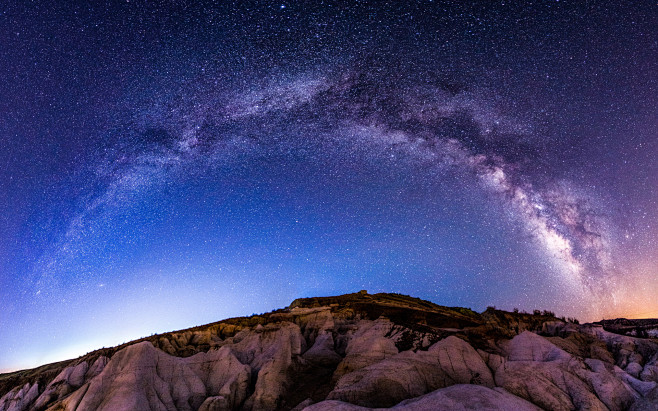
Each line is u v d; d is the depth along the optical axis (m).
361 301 38.50
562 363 19.11
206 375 23.95
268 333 28.25
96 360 27.70
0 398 28.42
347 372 21.95
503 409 15.09
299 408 19.44
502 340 24.95
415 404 15.76
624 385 17.44
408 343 24.27
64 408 21.08
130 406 19.94
